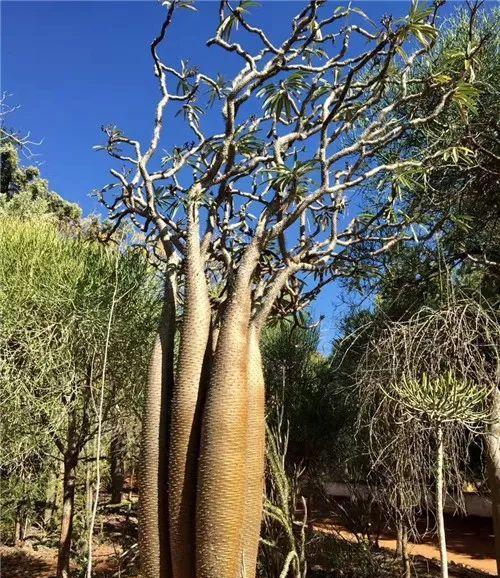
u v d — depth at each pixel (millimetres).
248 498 2873
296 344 6715
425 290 5379
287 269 3297
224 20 3541
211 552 2666
